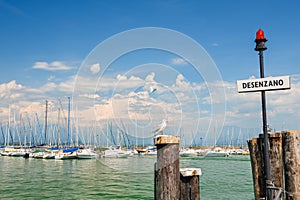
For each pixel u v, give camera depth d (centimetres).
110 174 3103
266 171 716
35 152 7144
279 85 713
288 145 739
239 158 6888
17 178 3225
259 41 737
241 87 750
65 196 2216
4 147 8688
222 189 2334
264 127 725
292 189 727
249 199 1938
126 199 2039
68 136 6088
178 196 514
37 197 2216
